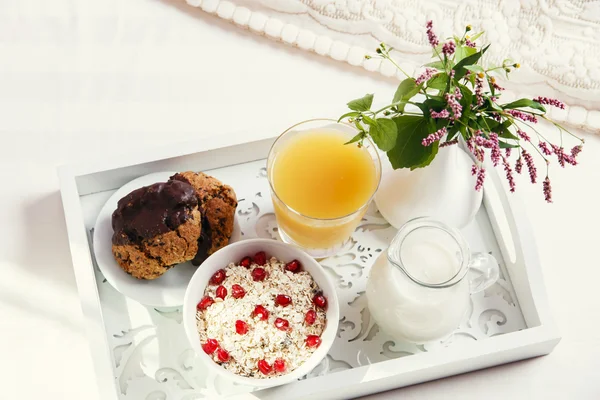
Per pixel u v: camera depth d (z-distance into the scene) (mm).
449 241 703
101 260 755
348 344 761
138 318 759
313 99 896
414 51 911
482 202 821
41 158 845
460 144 820
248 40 919
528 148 874
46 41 895
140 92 884
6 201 820
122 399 731
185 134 871
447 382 771
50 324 776
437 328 716
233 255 733
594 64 885
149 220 730
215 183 771
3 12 900
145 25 913
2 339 769
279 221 774
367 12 903
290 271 730
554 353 783
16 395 753
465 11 905
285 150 755
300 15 911
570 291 812
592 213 848
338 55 908
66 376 761
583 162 872
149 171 801
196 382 739
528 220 768
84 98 875
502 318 777
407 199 762
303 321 711
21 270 793
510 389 771
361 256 797
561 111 891
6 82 873
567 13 890
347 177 748
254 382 673
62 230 812
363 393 753
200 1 915
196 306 717
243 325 698
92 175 785
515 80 905
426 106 664
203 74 898
